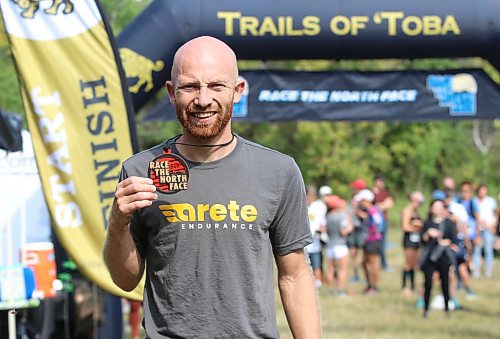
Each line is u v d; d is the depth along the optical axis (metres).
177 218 3.45
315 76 9.20
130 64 8.39
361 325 12.88
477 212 18.81
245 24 8.51
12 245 8.18
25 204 8.21
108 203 7.20
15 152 7.99
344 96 9.21
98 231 7.16
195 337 3.43
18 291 6.45
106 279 7.09
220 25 8.49
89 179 7.19
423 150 39.91
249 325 3.44
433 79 9.25
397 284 18.36
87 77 7.24
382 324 12.95
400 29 8.61
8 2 7.24
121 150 7.25
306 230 3.60
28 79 7.19
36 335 8.32
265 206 3.49
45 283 7.10
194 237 3.45
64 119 7.20
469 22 8.62
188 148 3.50
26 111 7.20
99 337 8.40
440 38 8.66
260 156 3.55
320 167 37.34
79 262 7.08
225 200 3.46
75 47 7.23
